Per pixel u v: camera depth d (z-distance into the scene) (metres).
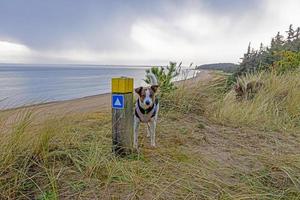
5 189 3.02
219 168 3.79
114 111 3.80
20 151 3.52
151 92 4.43
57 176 3.20
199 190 3.21
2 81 30.41
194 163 3.82
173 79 7.54
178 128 5.54
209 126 5.95
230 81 10.23
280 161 4.12
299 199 3.25
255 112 6.57
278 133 5.75
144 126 5.73
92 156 3.55
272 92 7.84
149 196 3.00
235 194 3.18
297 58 11.41
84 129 4.72
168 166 3.66
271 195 3.24
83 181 3.16
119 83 3.73
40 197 2.90
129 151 3.86
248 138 5.32
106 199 2.91
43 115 4.32
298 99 7.33
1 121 3.70
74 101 13.28
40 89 18.81
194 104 7.23
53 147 3.80
